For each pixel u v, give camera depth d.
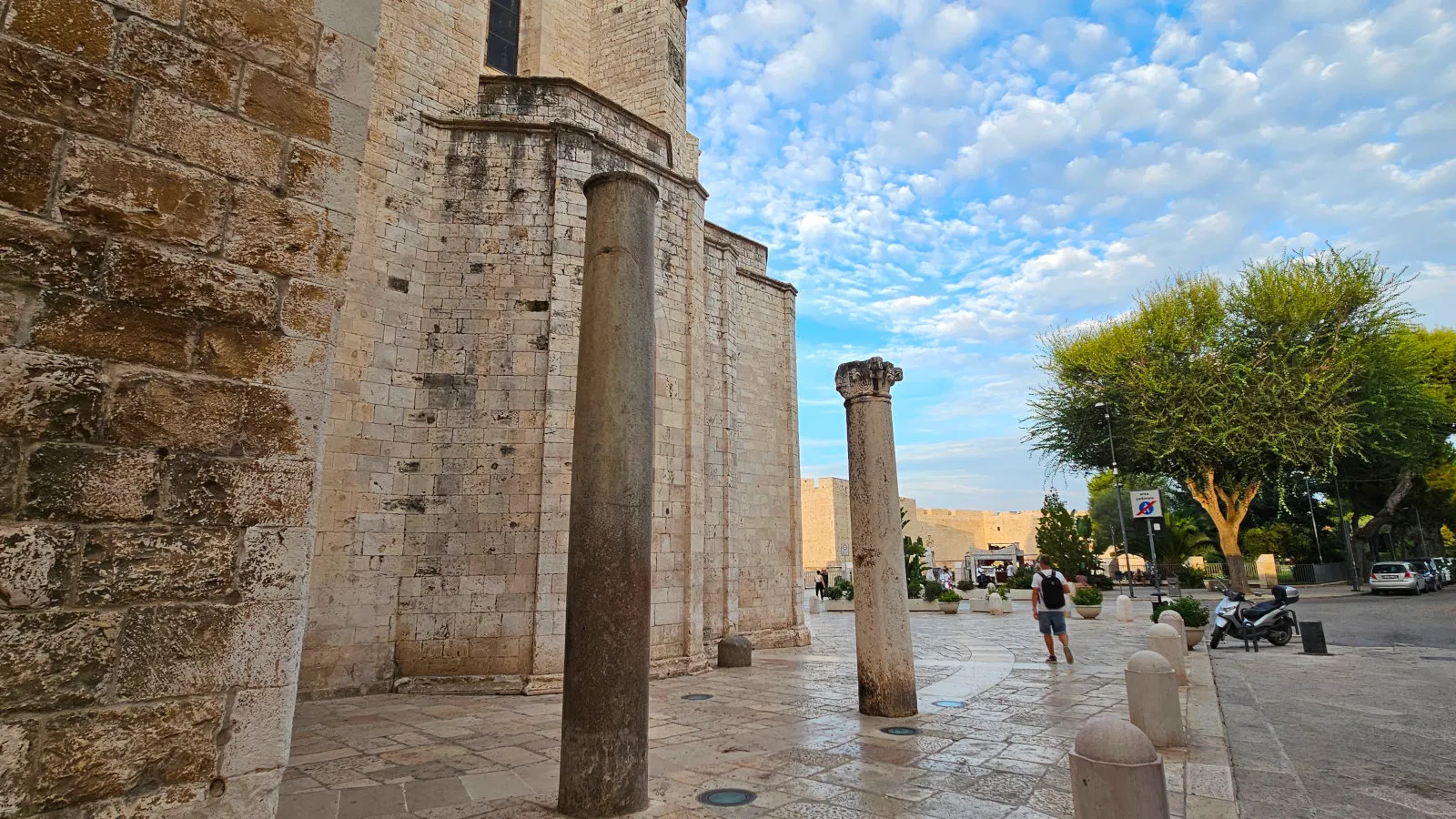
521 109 13.74
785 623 19.05
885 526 9.52
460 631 11.71
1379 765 6.93
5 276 3.05
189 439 3.43
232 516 3.50
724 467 17.12
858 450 9.76
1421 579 33.47
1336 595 33.12
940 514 69.31
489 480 12.23
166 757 3.15
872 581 9.40
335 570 11.17
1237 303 31.38
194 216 3.59
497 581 11.91
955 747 7.52
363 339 11.89
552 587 11.84
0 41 3.18
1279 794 6.08
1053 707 9.56
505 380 12.55
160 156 3.53
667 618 13.34
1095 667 13.10
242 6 3.92
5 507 2.93
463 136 13.30
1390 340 29.59
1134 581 46.66
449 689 11.30
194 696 3.27
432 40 13.48
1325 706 9.70
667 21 16.92
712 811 5.64
